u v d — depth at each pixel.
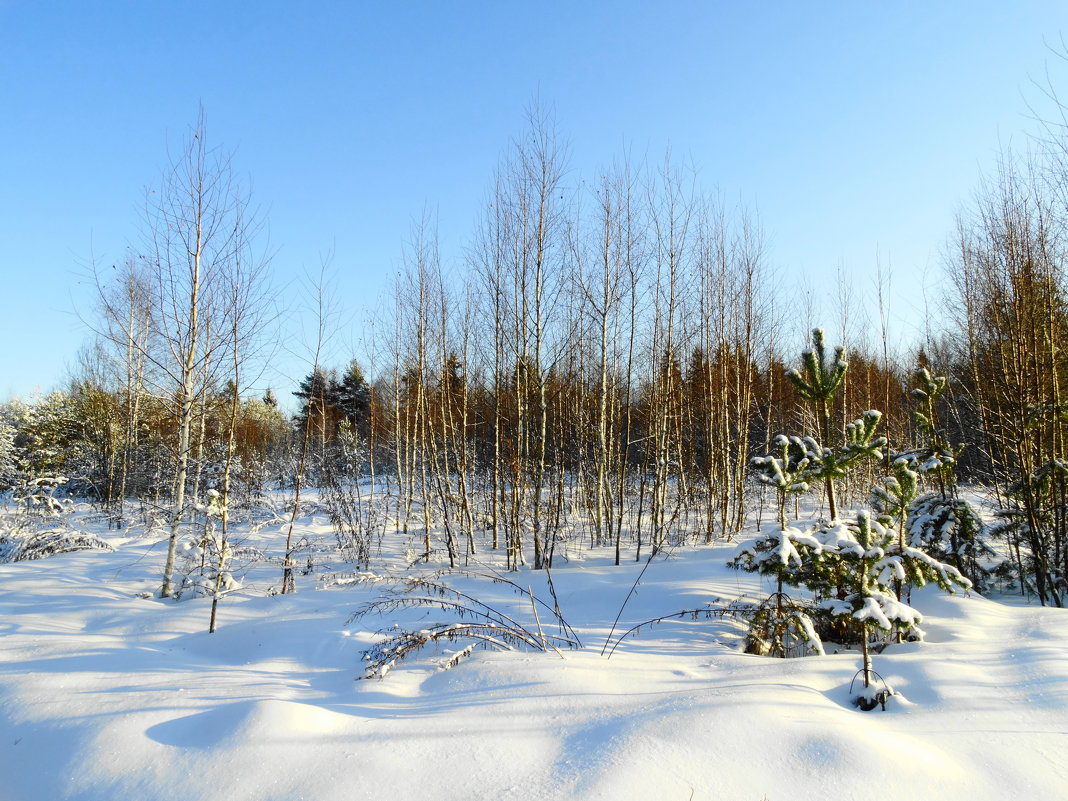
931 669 4.27
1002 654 4.61
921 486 9.14
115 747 3.60
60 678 4.80
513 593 7.91
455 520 15.41
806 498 19.64
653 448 16.00
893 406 16.70
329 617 6.46
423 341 14.41
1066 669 4.16
